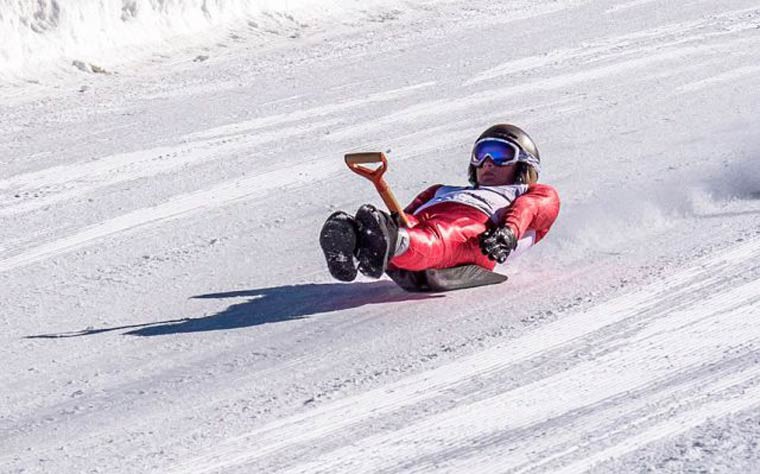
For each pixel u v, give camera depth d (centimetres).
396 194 3369
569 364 1877
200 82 5150
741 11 6031
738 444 1498
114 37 5650
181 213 3325
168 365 2084
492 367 1894
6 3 5297
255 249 2923
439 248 2247
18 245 3116
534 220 2430
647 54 5188
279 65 5441
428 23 6347
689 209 2872
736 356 1842
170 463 1596
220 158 3916
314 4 6600
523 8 6638
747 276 2280
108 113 4644
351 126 4266
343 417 1722
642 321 2069
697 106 4178
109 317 2455
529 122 4144
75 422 1820
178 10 5981
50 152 4091
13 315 2527
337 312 2317
